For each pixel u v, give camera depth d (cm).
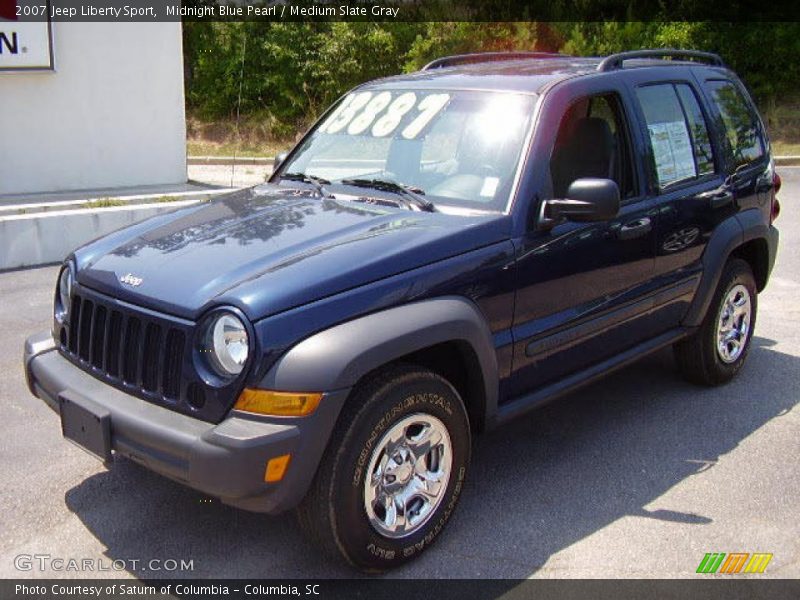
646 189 459
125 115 1278
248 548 363
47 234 849
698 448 462
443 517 362
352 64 1967
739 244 524
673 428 486
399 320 328
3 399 511
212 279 329
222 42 2034
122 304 341
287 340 307
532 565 353
